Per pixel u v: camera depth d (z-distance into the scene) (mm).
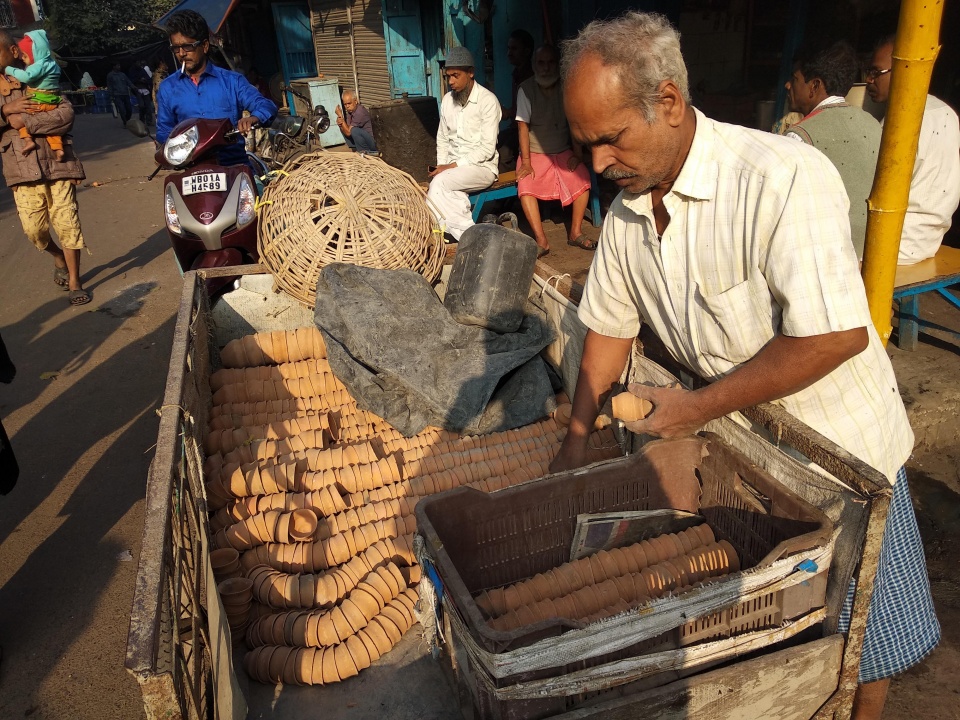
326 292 3238
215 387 3346
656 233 1857
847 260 1569
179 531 1796
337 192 3510
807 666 1698
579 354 3139
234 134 4844
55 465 4332
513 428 3141
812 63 3434
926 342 4625
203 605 1843
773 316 1728
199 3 12578
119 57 22547
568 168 6371
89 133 21359
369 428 3166
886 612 1979
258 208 3699
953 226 5410
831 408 1831
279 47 16031
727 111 7133
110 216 10555
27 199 6520
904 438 1943
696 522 2160
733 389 1706
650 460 2076
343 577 2246
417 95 11359
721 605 1535
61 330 6355
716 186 1665
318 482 2682
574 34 7402
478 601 1811
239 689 1854
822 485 1713
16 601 3311
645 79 1525
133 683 2883
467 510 1903
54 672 2941
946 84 5496
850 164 3279
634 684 1630
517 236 3369
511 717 1510
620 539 2092
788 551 1575
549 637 1426
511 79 8508
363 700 1950
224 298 3676
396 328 3135
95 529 3760
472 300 3299
